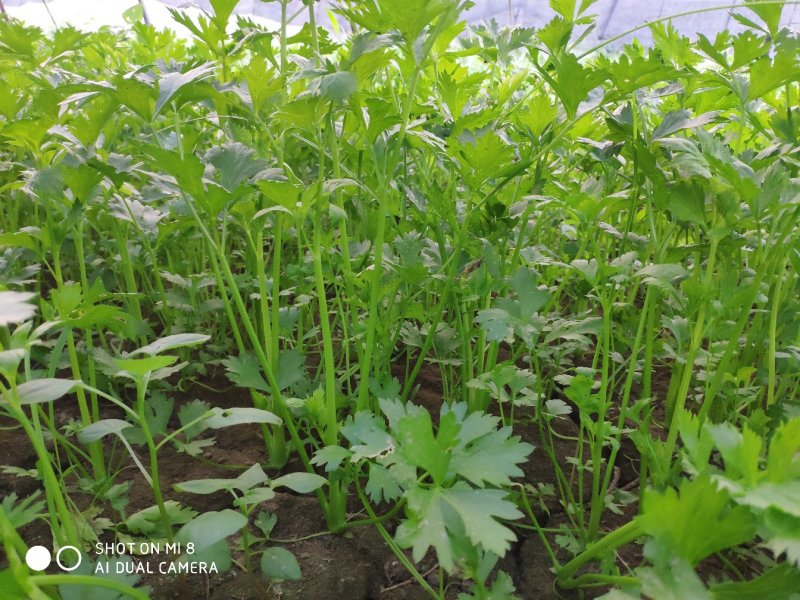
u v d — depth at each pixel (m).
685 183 1.12
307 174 2.07
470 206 1.34
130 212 1.65
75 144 1.35
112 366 1.34
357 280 1.41
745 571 1.17
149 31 2.29
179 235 2.00
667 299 1.68
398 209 1.52
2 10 2.78
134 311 1.79
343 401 1.36
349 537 1.26
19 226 2.47
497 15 7.15
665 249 1.33
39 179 1.23
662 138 1.28
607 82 1.73
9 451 1.51
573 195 1.20
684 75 1.18
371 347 1.25
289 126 1.53
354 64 1.13
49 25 4.70
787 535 0.62
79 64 3.01
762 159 1.24
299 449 1.26
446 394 1.68
